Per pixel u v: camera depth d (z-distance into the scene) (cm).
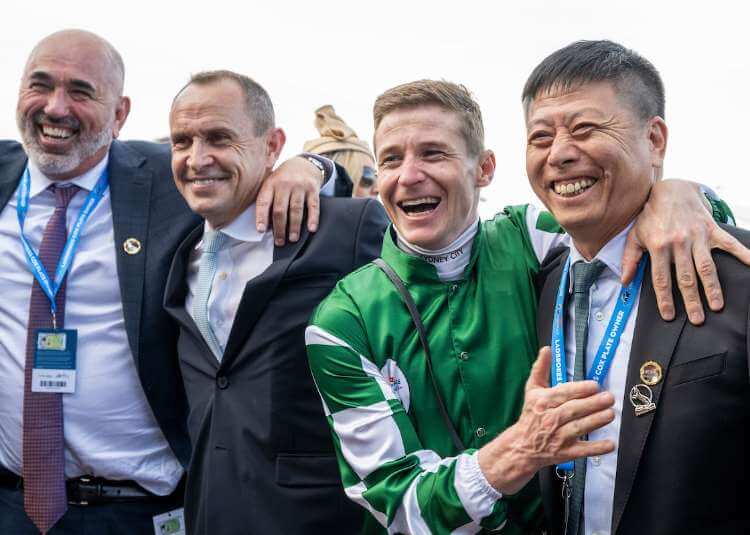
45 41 259
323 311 187
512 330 180
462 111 185
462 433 175
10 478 258
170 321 247
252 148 222
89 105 257
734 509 141
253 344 213
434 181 181
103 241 260
